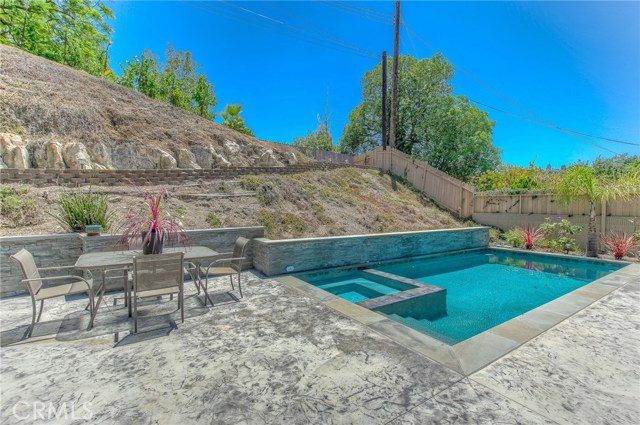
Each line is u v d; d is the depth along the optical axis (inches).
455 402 77.4
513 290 228.5
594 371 92.4
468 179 729.6
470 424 69.2
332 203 419.5
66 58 679.7
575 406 75.7
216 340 114.3
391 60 812.6
